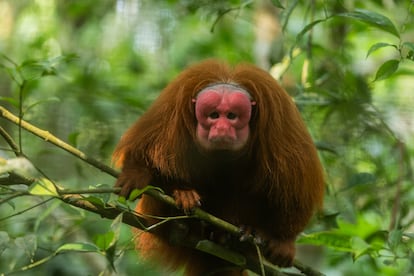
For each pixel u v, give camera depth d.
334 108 12.27
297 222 8.84
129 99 13.71
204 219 8.07
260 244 8.55
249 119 8.12
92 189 7.36
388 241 8.99
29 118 14.41
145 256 9.99
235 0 15.02
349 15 8.83
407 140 14.48
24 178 7.55
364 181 10.16
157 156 8.49
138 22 18.14
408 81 15.48
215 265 9.86
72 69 16.31
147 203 8.98
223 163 8.62
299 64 15.84
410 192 13.16
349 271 13.32
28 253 7.69
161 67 18.02
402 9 14.58
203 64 8.62
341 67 13.04
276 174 8.62
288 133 8.64
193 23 19.58
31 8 18.80
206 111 7.98
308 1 13.12
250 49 18.47
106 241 6.65
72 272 11.95
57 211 11.17
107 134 14.15
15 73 12.65
